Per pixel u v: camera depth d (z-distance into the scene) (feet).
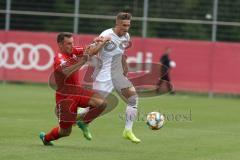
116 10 317.83
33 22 324.60
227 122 175.94
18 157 105.60
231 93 294.87
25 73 311.68
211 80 296.92
